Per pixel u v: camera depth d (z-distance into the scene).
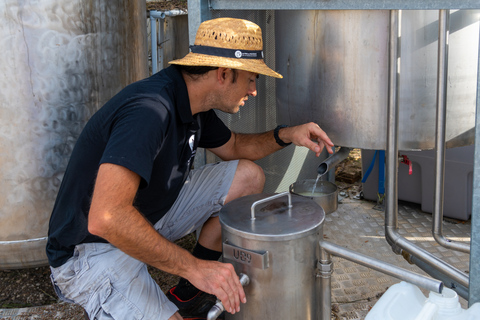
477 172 1.30
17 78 1.93
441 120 1.52
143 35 2.48
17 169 2.02
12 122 1.97
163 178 1.48
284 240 1.33
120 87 2.26
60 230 1.51
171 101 1.42
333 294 2.04
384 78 1.61
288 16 1.79
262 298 1.41
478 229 1.33
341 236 2.57
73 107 2.05
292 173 2.61
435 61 1.58
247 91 1.54
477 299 1.37
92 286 1.48
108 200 1.24
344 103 1.70
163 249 1.31
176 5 4.53
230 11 1.97
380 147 1.68
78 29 2.00
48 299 2.10
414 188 2.81
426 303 1.20
